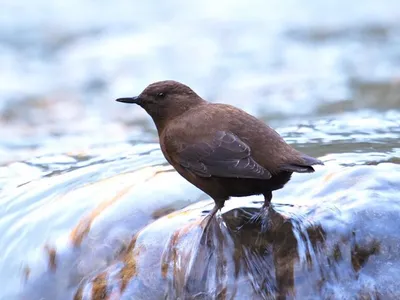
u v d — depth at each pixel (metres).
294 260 8.12
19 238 10.15
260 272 8.09
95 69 23.89
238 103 19.61
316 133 12.90
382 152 10.79
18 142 16.67
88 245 9.42
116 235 9.34
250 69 22.89
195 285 8.23
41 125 18.36
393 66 22.03
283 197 9.21
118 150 13.30
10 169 12.95
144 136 16.62
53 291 9.28
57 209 10.32
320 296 7.89
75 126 18.38
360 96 19.20
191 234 8.71
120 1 32.41
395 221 8.24
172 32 27.78
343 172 9.30
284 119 17.47
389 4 29.89
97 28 28.66
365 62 22.80
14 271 9.73
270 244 8.31
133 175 10.83
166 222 9.14
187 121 9.22
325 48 24.73
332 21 27.89
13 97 21.09
